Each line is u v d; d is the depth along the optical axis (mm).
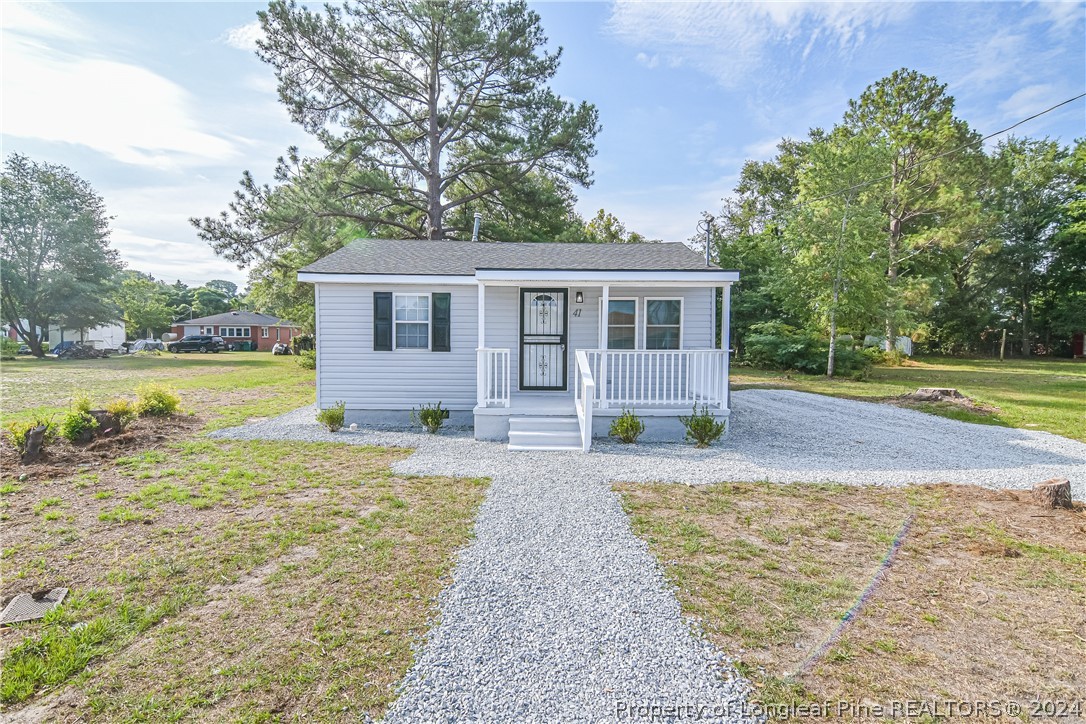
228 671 2646
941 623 3139
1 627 3041
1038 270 32844
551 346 10055
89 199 33719
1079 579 3709
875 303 19109
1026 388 15758
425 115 21469
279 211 17141
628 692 2508
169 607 3248
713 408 8539
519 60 20031
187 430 8984
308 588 3514
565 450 7664
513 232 21875
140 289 51094
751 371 22078
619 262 10062
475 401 10016
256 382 17672
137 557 3982
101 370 22562
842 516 4984
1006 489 5902
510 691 2506
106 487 5730
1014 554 4109
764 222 31766
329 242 18156
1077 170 31047
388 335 9867
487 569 3797
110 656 2779
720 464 6848
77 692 2510
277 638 2936
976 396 13836
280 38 18000
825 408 12203
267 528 4582
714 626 3090
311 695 2477
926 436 8898
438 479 6148
